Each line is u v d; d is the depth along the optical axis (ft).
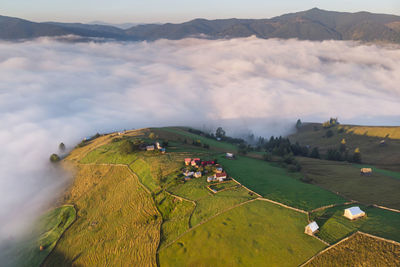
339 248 177.47
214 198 266.36
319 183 339.36
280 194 270.26
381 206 237.66
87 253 250.57
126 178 367.86
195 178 320.50
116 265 221.46
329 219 213.05
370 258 165.37
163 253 211.00
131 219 276.62
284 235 198.49
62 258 256.32
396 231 187.83
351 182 342.44
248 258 184.14
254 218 223.92
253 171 364.79
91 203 340.59
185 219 242.17
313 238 191.11
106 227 280.31
